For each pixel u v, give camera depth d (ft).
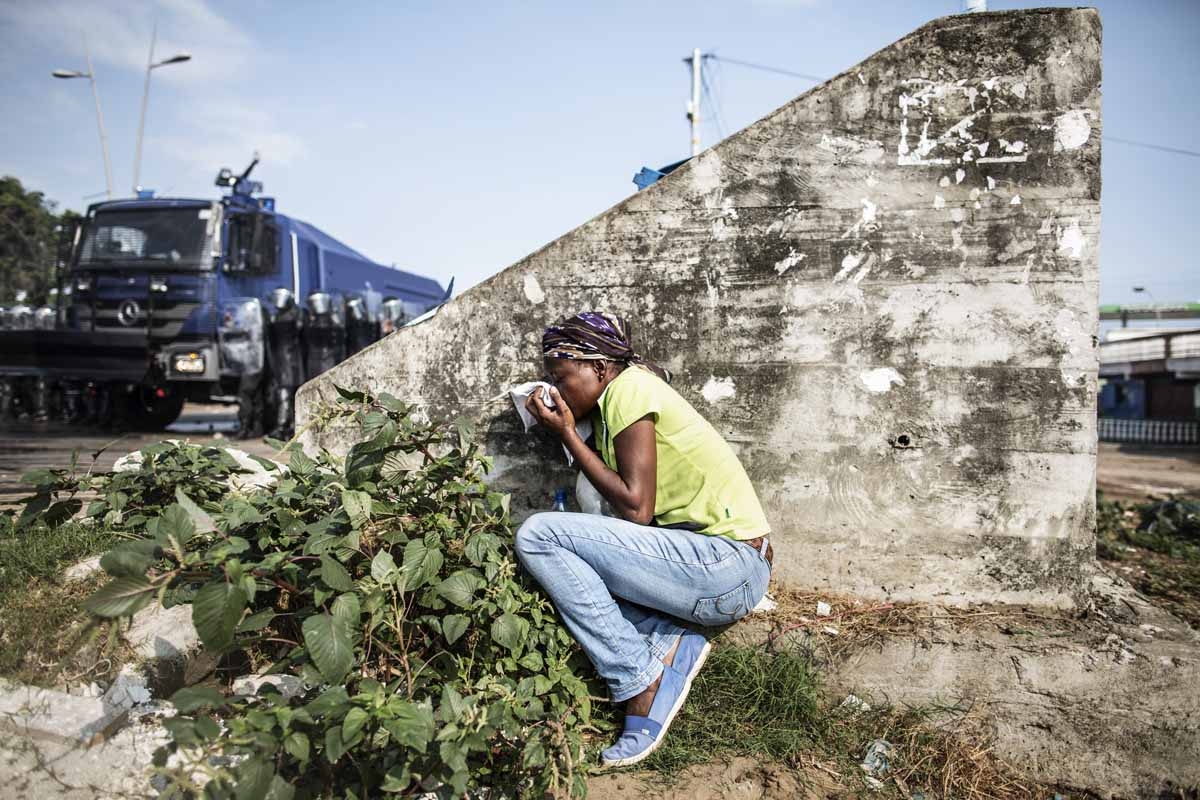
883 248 9.80
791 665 9.17
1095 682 8.82
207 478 10.05
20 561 8.72
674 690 8.37
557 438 10.53
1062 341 9.60
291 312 29.58
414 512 9.02
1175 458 51.75
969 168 9.62
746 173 9.96
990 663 9.02
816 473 10.08
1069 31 9.39
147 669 7.73
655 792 7.91
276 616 8.21
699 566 8.01
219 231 30.22
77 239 31.73
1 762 7.09
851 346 9.93
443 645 8.43
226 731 6.44
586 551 8.04
